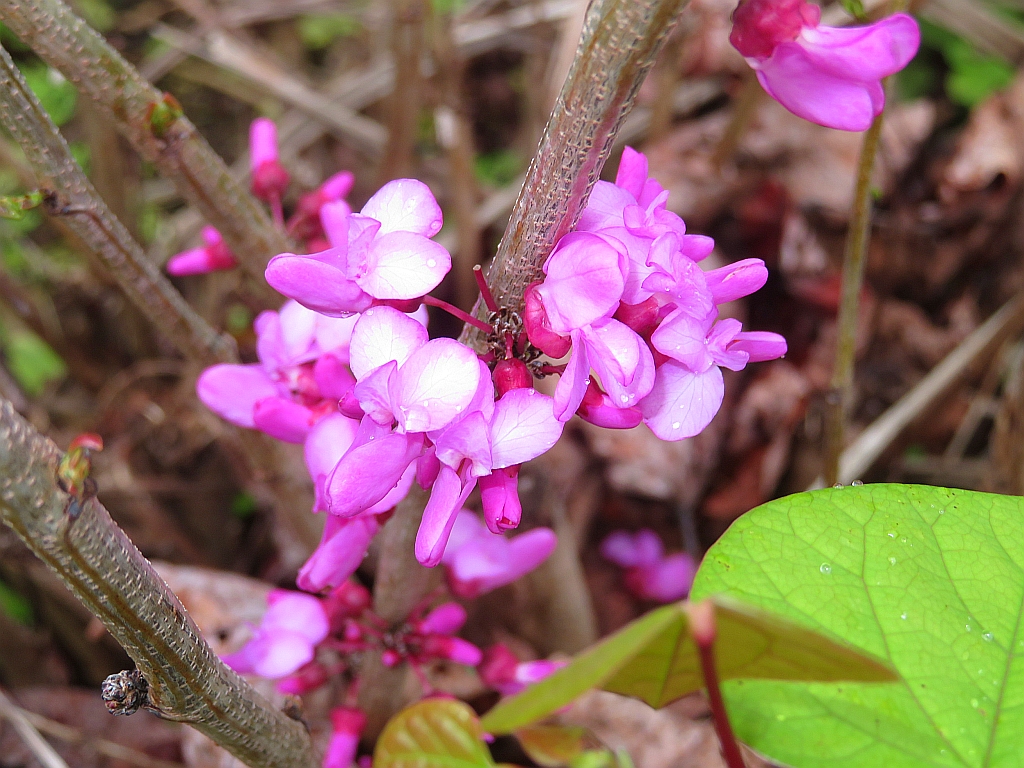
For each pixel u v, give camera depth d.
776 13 0.08
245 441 0.14
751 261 0.08
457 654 0.12
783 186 0.23
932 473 0.21
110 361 0.22
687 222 0.22
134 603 0.07
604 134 0.07
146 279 0.12
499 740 0.16
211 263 0.14
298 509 0.16
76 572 0.07
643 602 0.20
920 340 0.22
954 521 0.09
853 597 0.08
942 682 0.08
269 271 0.08
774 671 0.06
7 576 0.18
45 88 0.24
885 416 0.19
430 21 0.19
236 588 0.16
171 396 0.20
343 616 0.12
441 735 0.08
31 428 0.06
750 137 0.23
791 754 0.08
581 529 0.20
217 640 0.15
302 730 0.11
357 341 0.08
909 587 0.08
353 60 0.28
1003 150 0.22
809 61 0.08
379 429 0.08
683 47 0.21
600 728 0.15
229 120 0.27
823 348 0.22
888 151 0.23
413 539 0.11
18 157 0.22
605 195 0.08
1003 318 0.18
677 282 0.08
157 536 0.20
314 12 0.26
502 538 0.12
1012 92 0.23
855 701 0.08
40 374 0.22
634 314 0.08
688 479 0.20
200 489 0.20
